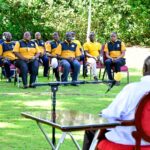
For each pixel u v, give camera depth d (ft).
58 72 55.77
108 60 55.62
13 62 55.36
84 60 60.64
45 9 106.11
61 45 55.88
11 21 105.70
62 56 55.77
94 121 15.56
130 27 108.99
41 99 42.11
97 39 107.96
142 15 108.88
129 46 109.19
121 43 56.95
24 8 105.19
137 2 109.09
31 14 105.91
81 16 106.22
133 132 15.25
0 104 39.01
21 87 50.90
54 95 17.71
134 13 109.09
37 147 24.59
